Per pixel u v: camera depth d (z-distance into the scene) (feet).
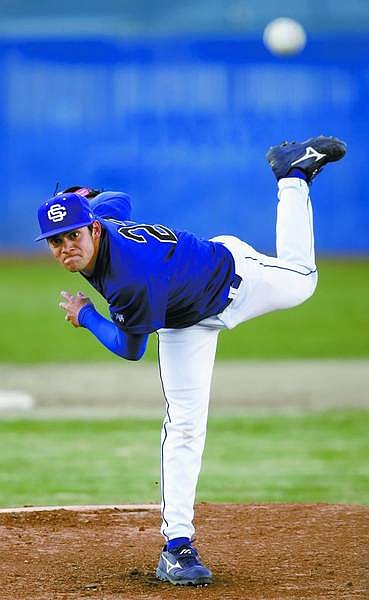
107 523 76.28
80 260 56.18
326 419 131.64
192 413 60.95
